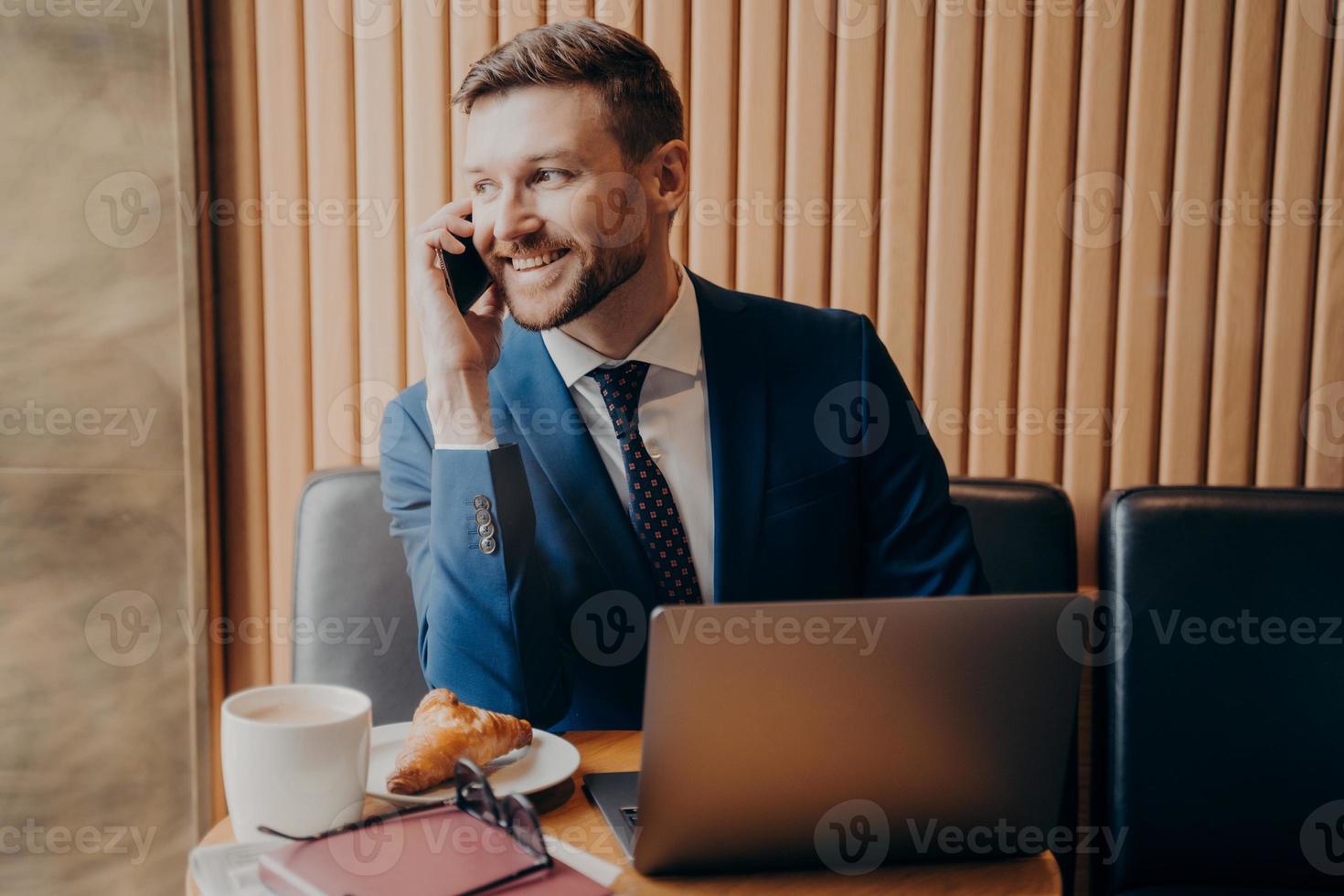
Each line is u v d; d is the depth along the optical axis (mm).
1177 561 1434
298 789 797
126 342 1655
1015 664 785
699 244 1679
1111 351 1660
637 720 1259
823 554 1321
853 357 1396
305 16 1681
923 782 801
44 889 1720
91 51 1613
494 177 1210
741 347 1344
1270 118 1613
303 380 1728
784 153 1667
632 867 812
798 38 1642
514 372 1301
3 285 1634
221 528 1756
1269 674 1408
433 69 1681
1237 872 1408
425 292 1193
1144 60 1610
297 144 1696
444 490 1117
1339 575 1407
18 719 1694
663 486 1268
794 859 809
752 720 751
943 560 1347
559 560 1242
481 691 1094
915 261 1659
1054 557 1466
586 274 1204
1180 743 1415
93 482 1670
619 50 1209
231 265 1715
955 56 1628
